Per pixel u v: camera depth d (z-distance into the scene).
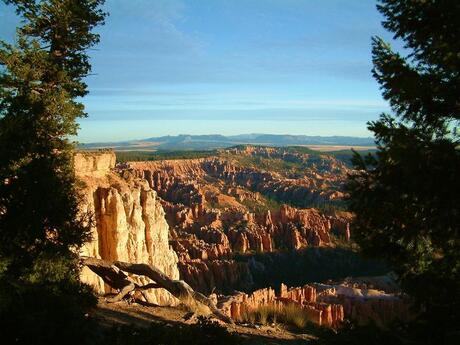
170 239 81.38
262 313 20.17
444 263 8.91
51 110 16.81
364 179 8.70
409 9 8.91
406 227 8.62
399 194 8.21
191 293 18.88
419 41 9.26
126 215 28.98
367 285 42.91
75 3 19.25
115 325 10.85
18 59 17.64
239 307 22.59
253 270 78.12
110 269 19.47
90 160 28.91
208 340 11.31
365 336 8.14
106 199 27.28
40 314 9.53
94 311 14.73
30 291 10.84
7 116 13.33
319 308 27.67
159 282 19.31
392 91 9.11
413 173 7.54
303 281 73.69
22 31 19.05
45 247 13.79
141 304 18.27
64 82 19.27
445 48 8.06
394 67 8.88
